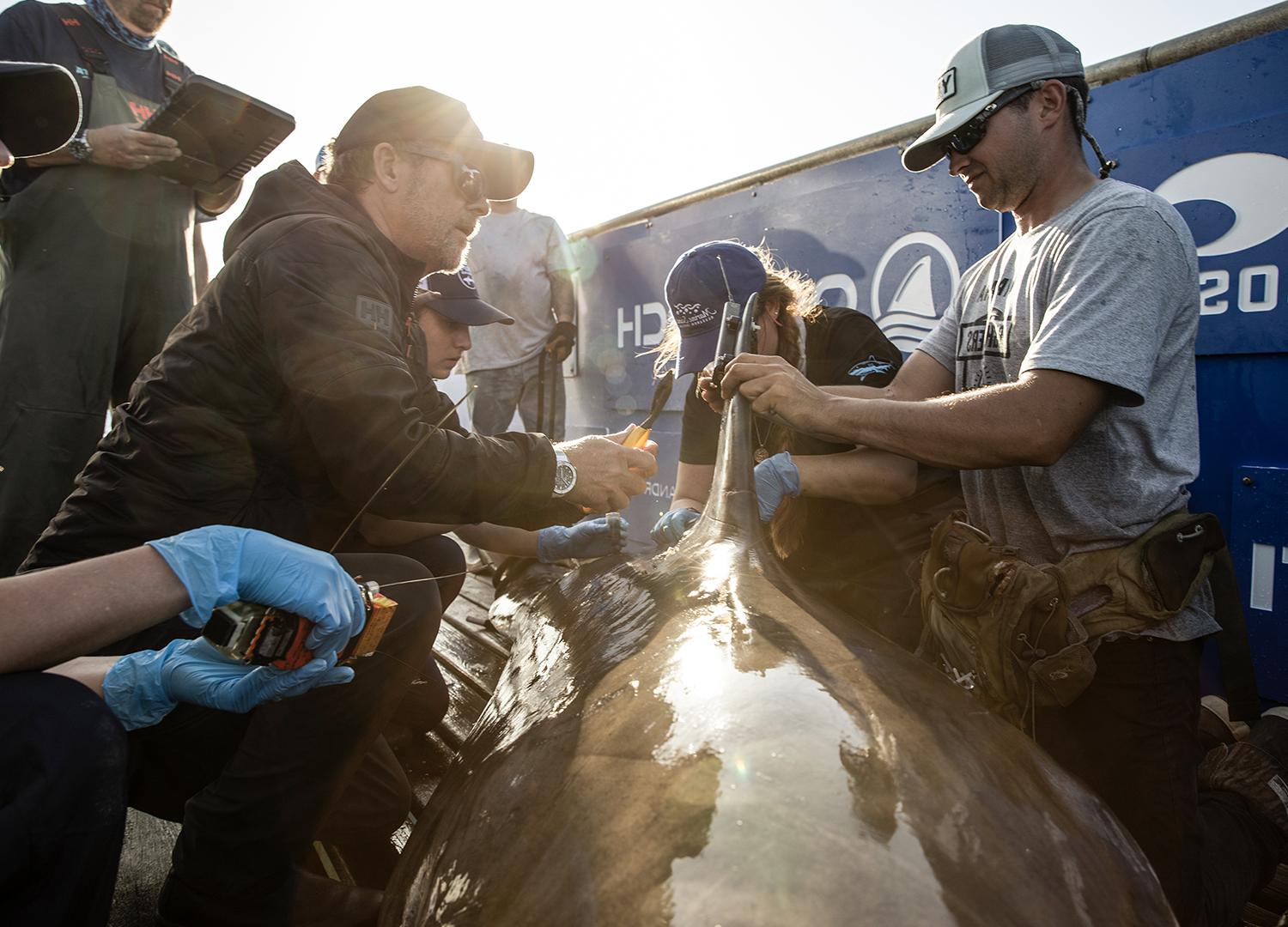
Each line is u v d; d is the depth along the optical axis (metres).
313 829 1.65
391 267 2.04
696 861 0.85
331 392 1.74
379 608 1.35
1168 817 1.88
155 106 3.63
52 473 3.30
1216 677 2.66
